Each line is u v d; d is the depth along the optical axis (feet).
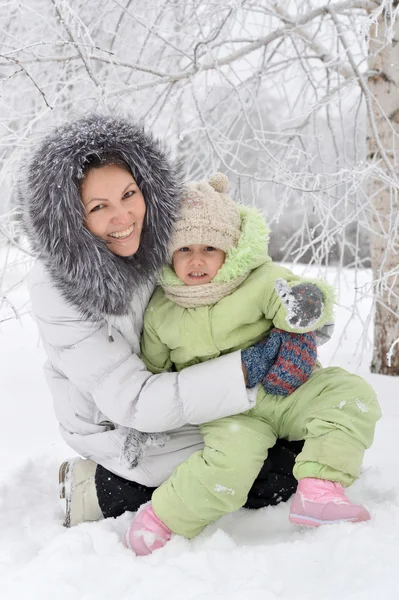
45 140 5.95
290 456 6.51
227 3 11.07
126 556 5.58
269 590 4.81
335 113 13.19
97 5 12.67
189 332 6.29
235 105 14.19
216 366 6.03
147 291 6.61
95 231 5.91
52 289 6.16
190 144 14.23
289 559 5.29
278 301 6.14
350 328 17.31
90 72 9.50
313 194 9.85
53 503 7.13
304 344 6.14
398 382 11.50
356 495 6.68
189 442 6.42
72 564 5.35
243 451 5.89
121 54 13.10
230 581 5.09
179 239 6.15
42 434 9.52
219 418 6.17
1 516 6.70
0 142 10.00
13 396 11.66
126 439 6.22
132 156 5.94
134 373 6.14
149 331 6.54
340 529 5.53
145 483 6.35
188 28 12.77
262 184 11.91
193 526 5.89
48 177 5.75
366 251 18.97
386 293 11.93
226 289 6.27
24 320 18.79
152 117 12.34
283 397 6.29
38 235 5.93
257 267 6.48
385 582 4.72
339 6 11.43
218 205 6.29
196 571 5.27
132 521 6.05
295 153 13.03
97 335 6.17
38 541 6.17
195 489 5.82
